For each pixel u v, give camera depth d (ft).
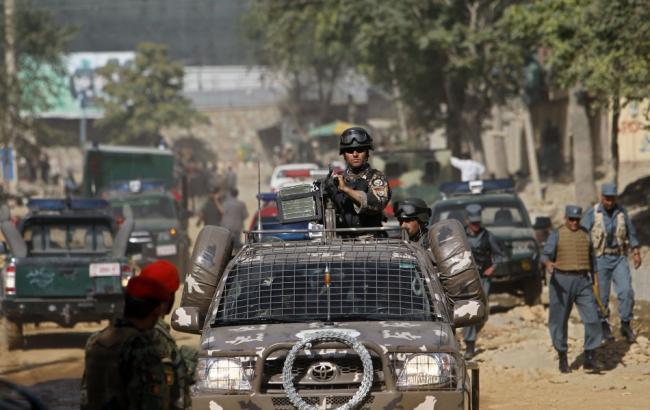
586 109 276.82
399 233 101.09
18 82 463.83
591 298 121.29
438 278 82.43
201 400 70.90
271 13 418.10
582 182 277.64
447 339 73.41
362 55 368.27
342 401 70.79
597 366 122.01
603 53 192.44
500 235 171.32
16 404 50.83
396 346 71.92
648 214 221.05
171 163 396.37
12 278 145.69
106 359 53.67
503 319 159.33
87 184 376.48
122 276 146.51
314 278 80.43
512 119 538.47
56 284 145.89
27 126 468.75
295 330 74.64
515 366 127.13
